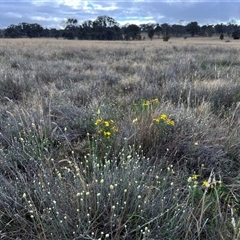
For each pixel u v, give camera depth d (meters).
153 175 2.91
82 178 2.59
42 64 10.52
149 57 13.98
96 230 2.24
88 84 7.01
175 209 2.43
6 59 12.46
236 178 3.13
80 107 5.15
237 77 7.52
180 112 4.18
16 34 76.44
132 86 6.88
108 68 9.73
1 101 5.82
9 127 3.88
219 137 3.84
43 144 3.47
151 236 2.23
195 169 3.34
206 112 4.47
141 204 2.40
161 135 3.62
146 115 3.96
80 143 3.86
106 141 3.47
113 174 2.61
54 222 2.26
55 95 5.79
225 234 2.25
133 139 3.57
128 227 2.33
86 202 2.27
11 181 2.72
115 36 71.56
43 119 4.05
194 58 12.88
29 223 2.38
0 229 2.37
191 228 2.37
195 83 6.28
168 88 6.11
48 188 2.54
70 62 11.80
